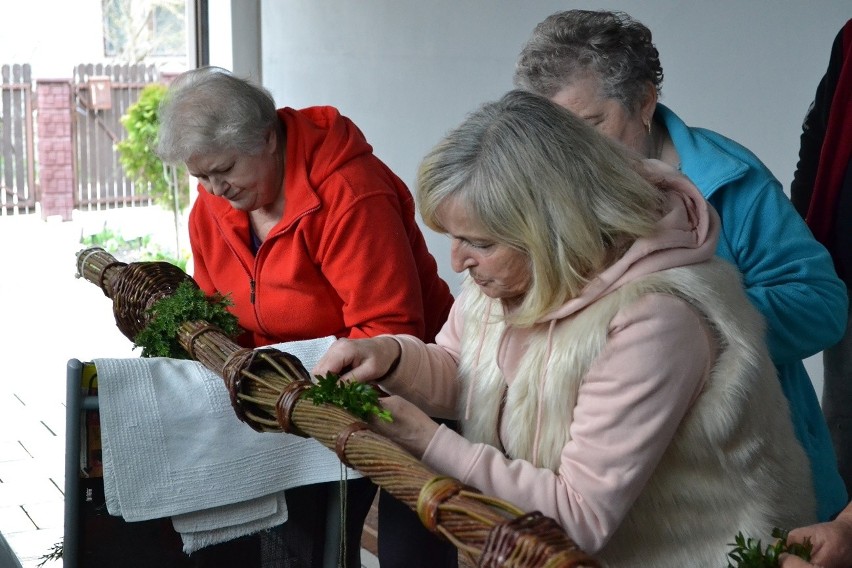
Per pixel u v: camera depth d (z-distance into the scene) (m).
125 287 2.38
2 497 4.10
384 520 2.32
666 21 3.92
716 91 3.79
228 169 2.32
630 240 1.57
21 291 8.26
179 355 2.12
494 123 1.53
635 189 1.55
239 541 2.03
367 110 5.53
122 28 16.45
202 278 2.65
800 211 2.92
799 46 3.51
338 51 5.65
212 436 1.91
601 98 2.03
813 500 1.77
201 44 6.68
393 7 5.23
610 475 1.52
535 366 1.63
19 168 11.16
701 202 1.64
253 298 2.49
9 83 10.92
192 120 2.27
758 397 1.60
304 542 2.10
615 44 2.03
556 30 2.06
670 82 3.95
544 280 1.54
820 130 2.83
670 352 1.51
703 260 1.60
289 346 2.08
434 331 2.71
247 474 1.93
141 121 9.53
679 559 1.62
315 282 2.43
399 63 5.27
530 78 2.08
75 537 1.88
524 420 1.65
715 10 3.74
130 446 1.85
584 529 1.53
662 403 1.51
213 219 2.56
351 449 1.49
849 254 2.70
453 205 1.53
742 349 1.57
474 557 1.27
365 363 1.84
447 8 4.91
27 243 10.02
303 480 1.99
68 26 16.25
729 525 1.61
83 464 1.88
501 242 1.53
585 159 1.53
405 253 2.37
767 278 2.04
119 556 1.93
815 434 2.12
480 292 1.84
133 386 1.86
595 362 1.55
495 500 1.32
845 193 2.68
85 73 10.95
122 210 11.22
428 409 1.94
